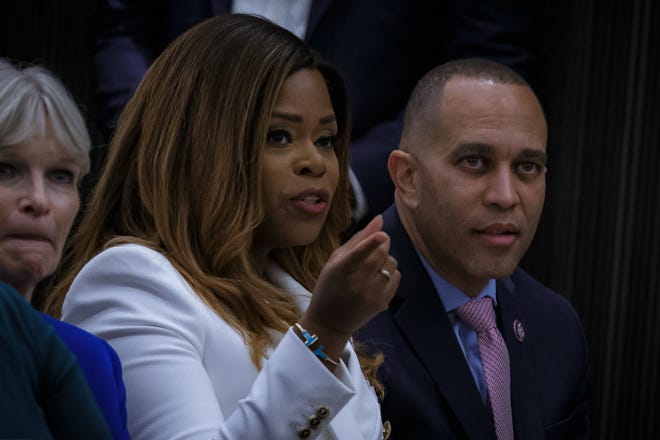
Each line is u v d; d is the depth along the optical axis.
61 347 5.35
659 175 15.95
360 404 8.45
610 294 16.03
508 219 9.79
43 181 6.21
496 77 9.99
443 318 10.06
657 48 15.95
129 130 8.55
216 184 8.09
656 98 15.95
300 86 8.29
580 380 11.05
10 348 5.09
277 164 8.22
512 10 14.02
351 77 13.06
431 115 10.00
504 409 10.09
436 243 10.05
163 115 8.30
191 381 7.32
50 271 6.26
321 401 6.77
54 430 5.30
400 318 9.99
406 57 13.44
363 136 13.04
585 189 16.11
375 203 12.53
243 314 7.99
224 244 8.06
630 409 15.91
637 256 15.97
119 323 7.56
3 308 5.13
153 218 8.27
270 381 6.82
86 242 8.56
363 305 6.78
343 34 13.10
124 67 13.42
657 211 15.94
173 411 7.20
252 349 7.75
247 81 8.18
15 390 5.04
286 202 8.26
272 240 8.47
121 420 6.62
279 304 8.24
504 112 9.81
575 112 16.12
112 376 6.59
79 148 6.33
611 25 16.03
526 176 9.93
